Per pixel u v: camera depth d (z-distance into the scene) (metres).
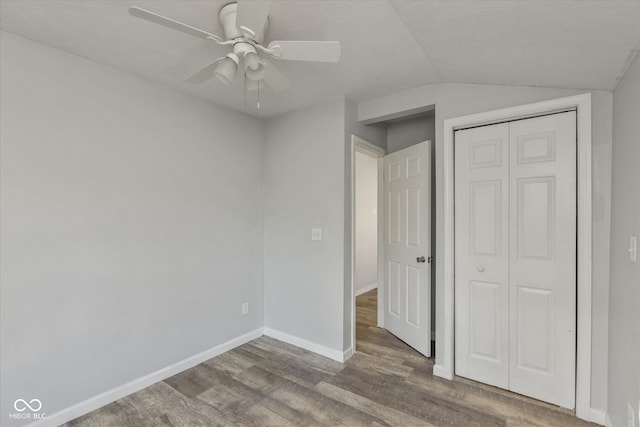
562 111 1.93
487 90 2.16
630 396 1.45
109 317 2.06
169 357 2.38
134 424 1.85
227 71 1.46
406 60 1.96
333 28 1.60
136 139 2.20
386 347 2.91
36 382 1.76
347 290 2.69
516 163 2.09
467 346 2.31
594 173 1.82
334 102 2.67
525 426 1.81
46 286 1.79
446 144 2.31
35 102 1.75
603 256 1.79
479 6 1.26
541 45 1.47
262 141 3.19
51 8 1.46
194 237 2.56
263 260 3.20
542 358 2.02
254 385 2.26
